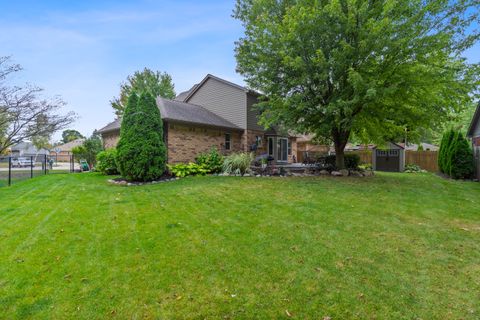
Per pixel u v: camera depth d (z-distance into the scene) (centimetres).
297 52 918
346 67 887
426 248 360
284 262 317
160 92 3025
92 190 785
